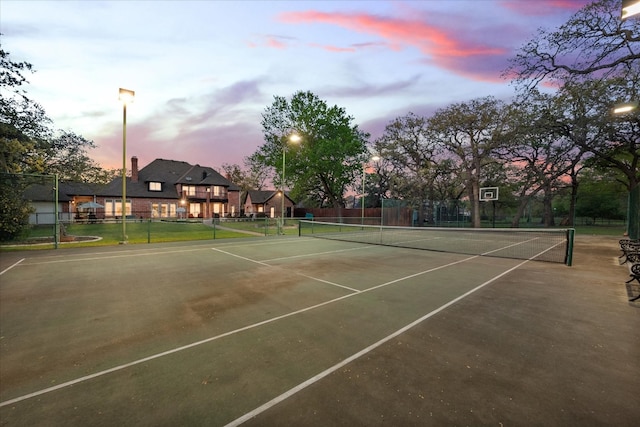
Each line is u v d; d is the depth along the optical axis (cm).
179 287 773
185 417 285
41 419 281
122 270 981
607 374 362
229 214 4878
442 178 3797
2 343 451
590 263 1129
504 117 2758
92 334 484
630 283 819
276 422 278
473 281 841
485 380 348
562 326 514
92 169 2262
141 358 404
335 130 3681
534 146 3184
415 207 3681
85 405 304
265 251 1423
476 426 271
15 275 905
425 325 518
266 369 374
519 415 287
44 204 3622
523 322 533
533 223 3859
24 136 1847
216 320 545
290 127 3666
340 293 718
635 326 514
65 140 2114
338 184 3934
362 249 1512
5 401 310
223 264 1090
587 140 2412
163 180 4728
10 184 1697
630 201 2016
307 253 1364
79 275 908
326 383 343
